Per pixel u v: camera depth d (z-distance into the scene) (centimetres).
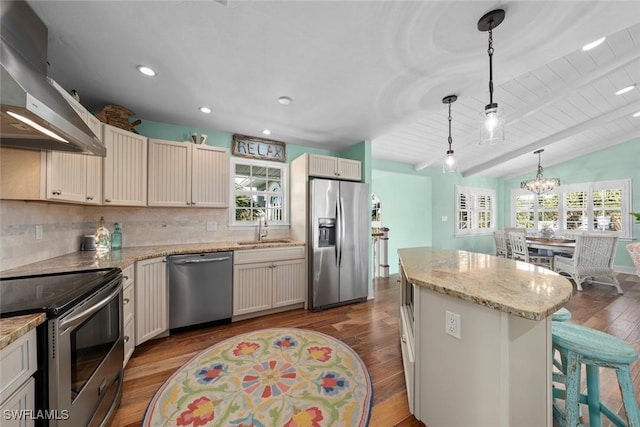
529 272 153
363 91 229
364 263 362
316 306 322
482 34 158
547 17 145
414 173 562
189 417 149
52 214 201
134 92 229
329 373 191
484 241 698
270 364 203
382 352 222
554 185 552
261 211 367
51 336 97
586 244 406
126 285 197
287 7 137
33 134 137
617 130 506
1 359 79
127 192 238
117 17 142
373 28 153
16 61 120
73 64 186
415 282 138
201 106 259
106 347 140
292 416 150
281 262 313
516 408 104
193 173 284
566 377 123
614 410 155
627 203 534
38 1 129
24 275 144
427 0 133
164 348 228
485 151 532
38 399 96
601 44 235
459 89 227
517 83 289
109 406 140
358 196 357
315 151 408
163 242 296
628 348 112
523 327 106
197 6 135
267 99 244
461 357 120
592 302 350
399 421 147
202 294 264
